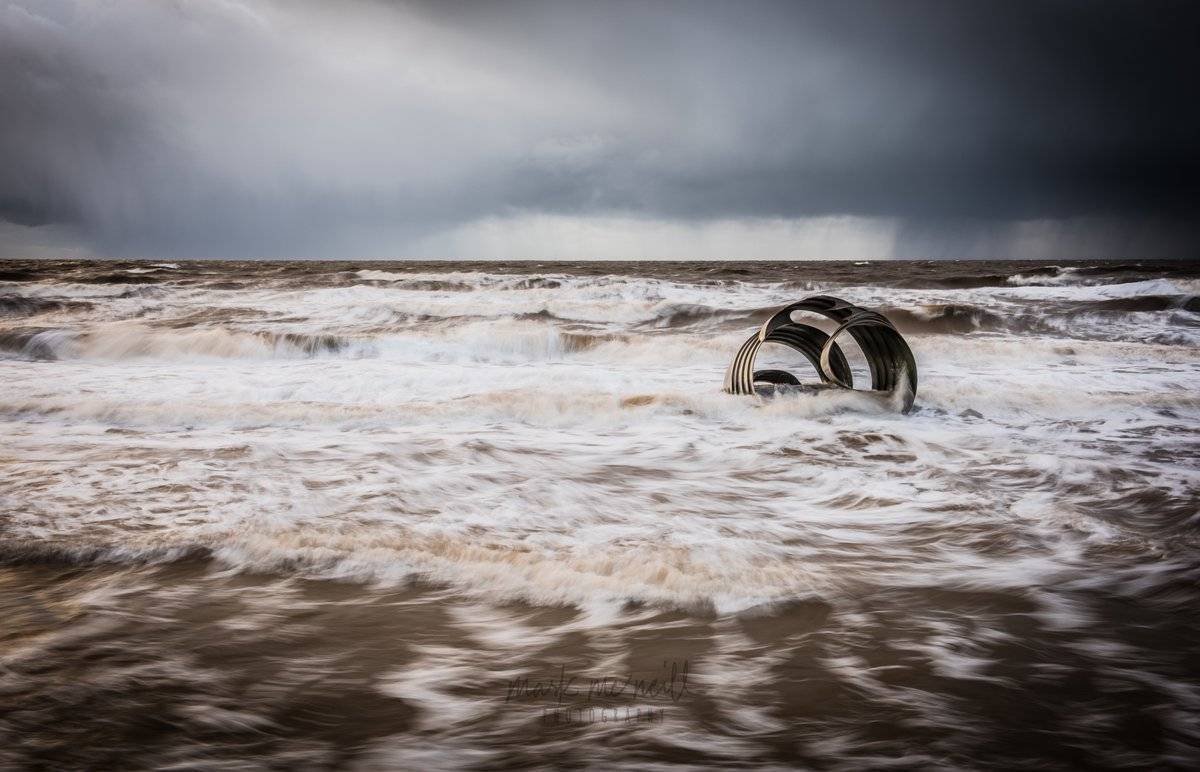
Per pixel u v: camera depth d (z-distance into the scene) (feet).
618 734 8.39
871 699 9.20
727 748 8.10
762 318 73.56
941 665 10.09
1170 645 10.71
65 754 7.84
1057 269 142.61
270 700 9.16
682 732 8.42
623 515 17.39
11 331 51.62
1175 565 13.74
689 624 11.43
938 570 13.80
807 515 17.69
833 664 10.13
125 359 51.19
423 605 12.16
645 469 22.38
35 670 9.77
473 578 13.05
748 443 25.75
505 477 20.66
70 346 51.93
